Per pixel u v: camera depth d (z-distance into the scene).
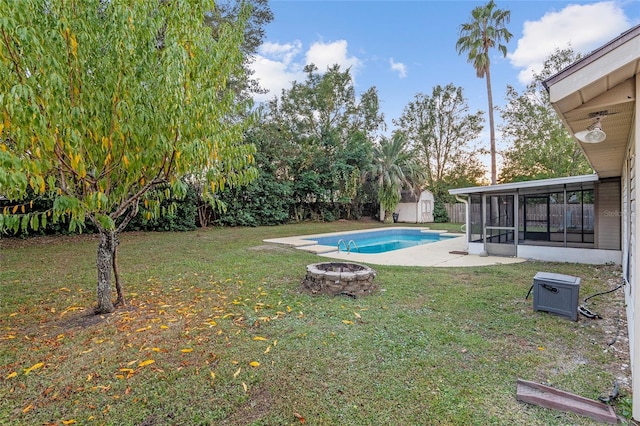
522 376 2.71
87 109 3.21
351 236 14.91
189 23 3.56
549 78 2.47
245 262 7.52
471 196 9.73
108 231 4.07
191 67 3.59
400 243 14.49
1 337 3.38
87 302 4.53
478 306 4.45
